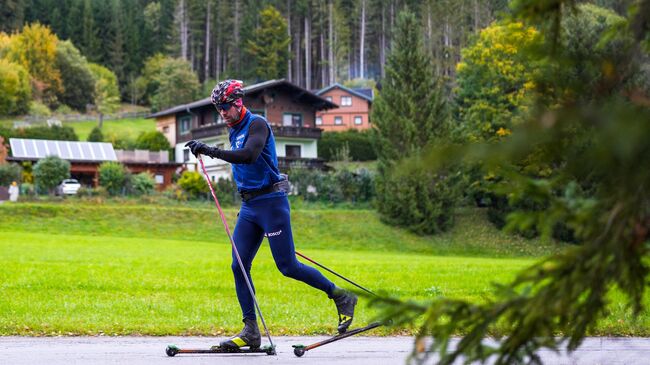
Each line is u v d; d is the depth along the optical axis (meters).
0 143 61.69
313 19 133.12
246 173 6.43
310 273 6.42
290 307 9.98
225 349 6.38
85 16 136.12
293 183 51.72
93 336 7.50
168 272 15.82
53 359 6.11
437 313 2.29
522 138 1.98
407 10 47.66
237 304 10.28
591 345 6.84
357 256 28.06
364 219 45.84
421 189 44.38
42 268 15.84
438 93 46.28
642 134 1.80
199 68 136.88
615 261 2.14
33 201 45.91
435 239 43.69
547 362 6.00
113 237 36.66
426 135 45.12
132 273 15.23
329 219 45.41
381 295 2.49
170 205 48.06
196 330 7.84
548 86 2.20
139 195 50.25
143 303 10.14
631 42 2.21
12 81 102.44
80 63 122.50
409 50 46.56
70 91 120.75
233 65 132.00
